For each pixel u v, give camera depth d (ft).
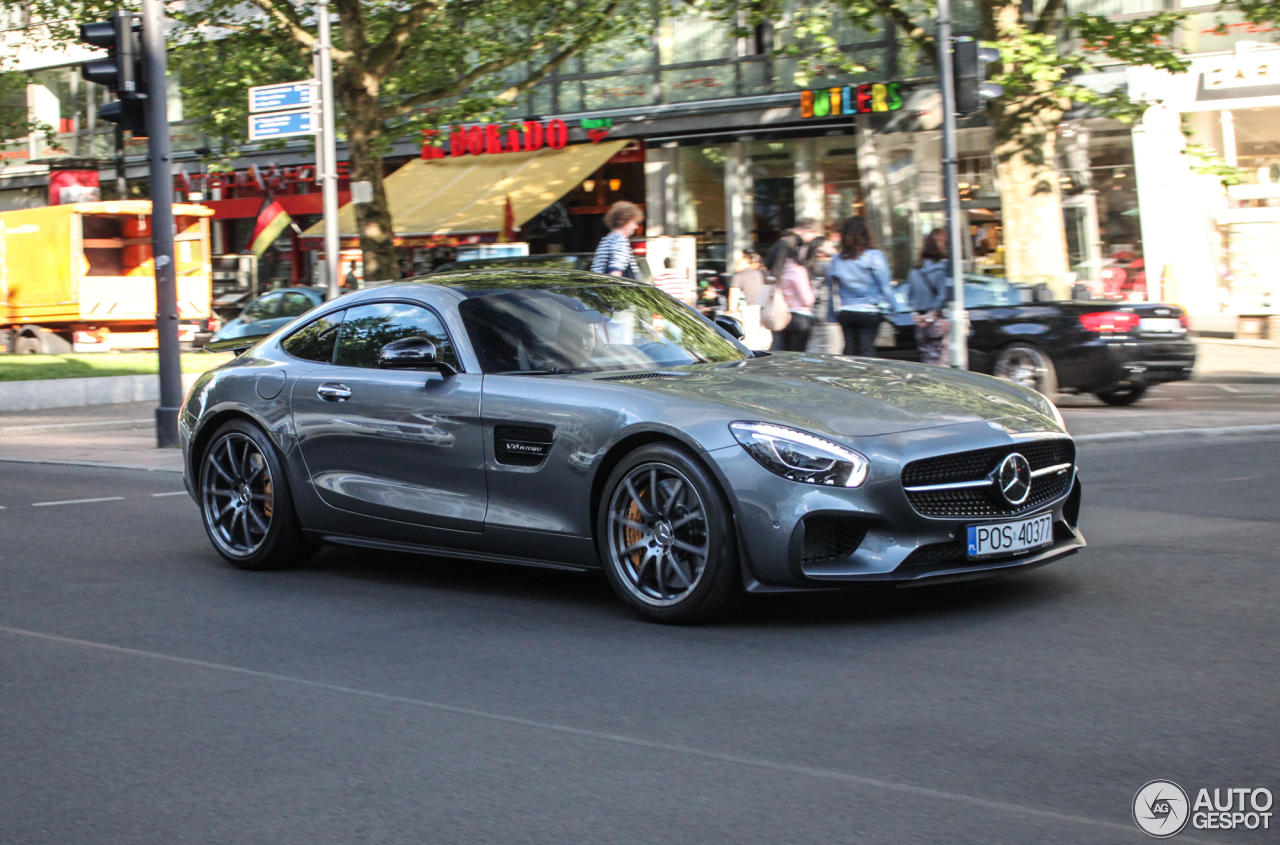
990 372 44.60
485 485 19.40
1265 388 50.14
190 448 23.76
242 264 108.58
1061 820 10.59
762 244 85.76
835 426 16.80
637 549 17.80
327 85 58.44
